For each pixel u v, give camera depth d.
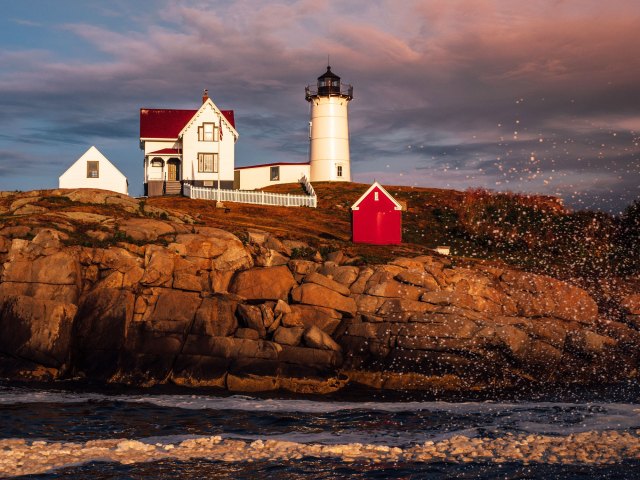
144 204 49.34
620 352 35.91
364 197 49.19
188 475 18.45
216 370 32.66
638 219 52.66
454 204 64.62
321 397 30.55
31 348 33.44
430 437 22.67
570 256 49.84
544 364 34.56
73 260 35.53
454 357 33.44
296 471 18.88
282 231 47.53
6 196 49.03
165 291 35.56
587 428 23.81
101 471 18.61
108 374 33.31
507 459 19.89
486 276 39.56
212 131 72.12
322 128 81.69
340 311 35.53
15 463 19.03
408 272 37.84
